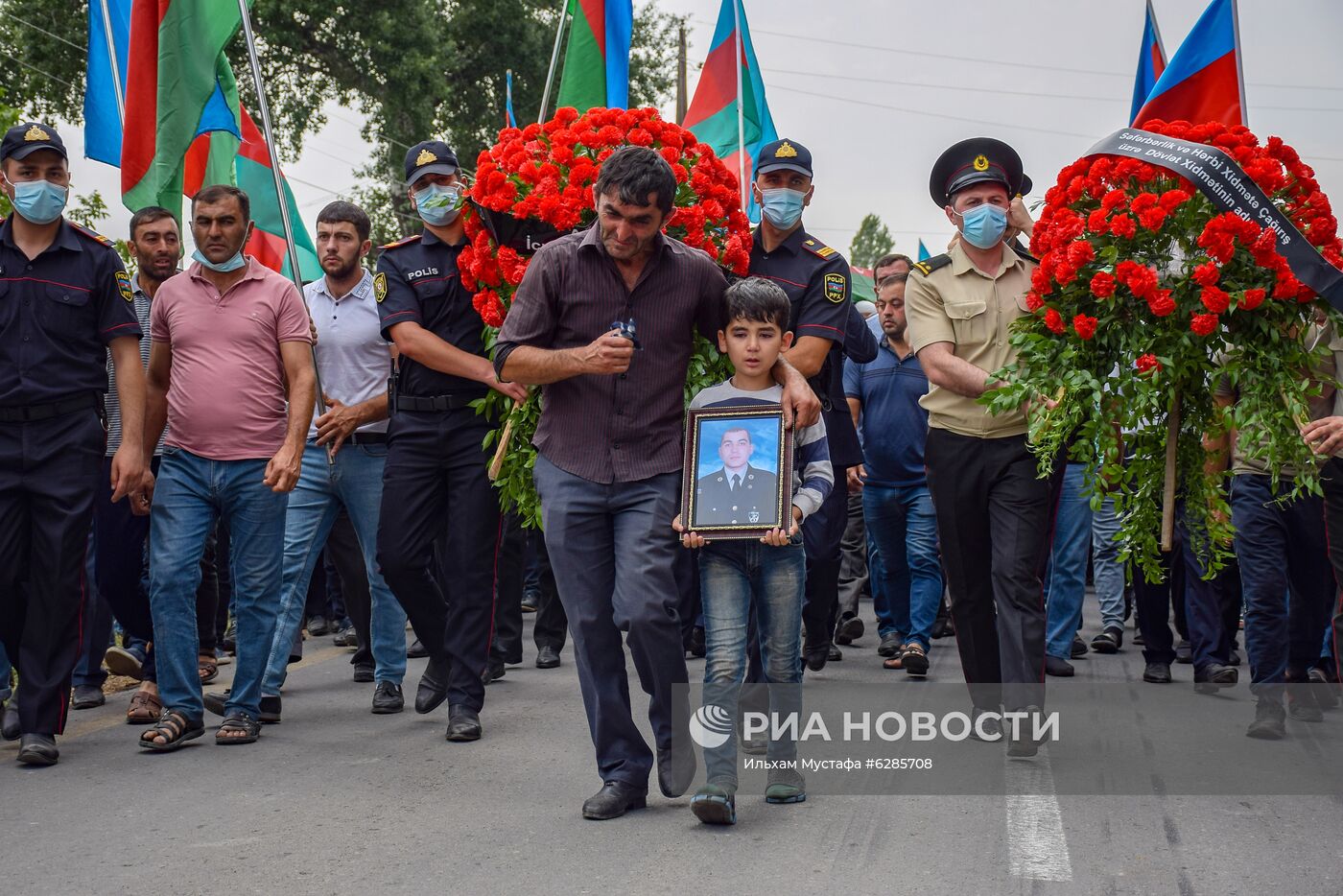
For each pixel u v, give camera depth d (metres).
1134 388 4.93
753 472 4.26
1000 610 5.28
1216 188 4.80
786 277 5.64
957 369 5.27
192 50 6.58
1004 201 5.32
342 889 3.70
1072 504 7.40
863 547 9.04
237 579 5.66
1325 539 5.87
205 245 5.59
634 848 4.03
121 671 6.91
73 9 22.16
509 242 5.27
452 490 5.71
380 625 6.41
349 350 6.71
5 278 5.26
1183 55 6.61
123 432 5.46
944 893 3.60
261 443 5.64
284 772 5.09
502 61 27.03
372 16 23.36
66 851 4.07
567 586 4.41
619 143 5.15
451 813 4.46
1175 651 8.01
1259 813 4.41
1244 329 4.93
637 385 4.37
